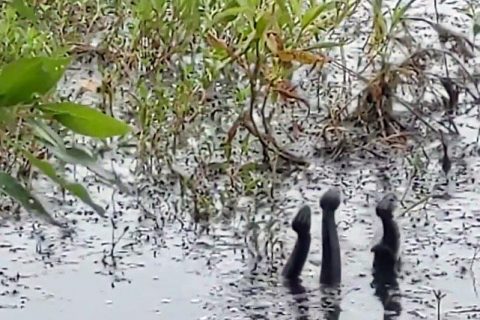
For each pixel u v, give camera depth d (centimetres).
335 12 988
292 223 637
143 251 667
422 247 675
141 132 785
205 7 916
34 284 625
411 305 604
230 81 890
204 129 829
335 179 783
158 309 600
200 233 691
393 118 860
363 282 627
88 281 630
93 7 991
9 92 328
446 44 1053
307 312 597
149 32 902
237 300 609
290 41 835
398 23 987
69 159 357
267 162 788
